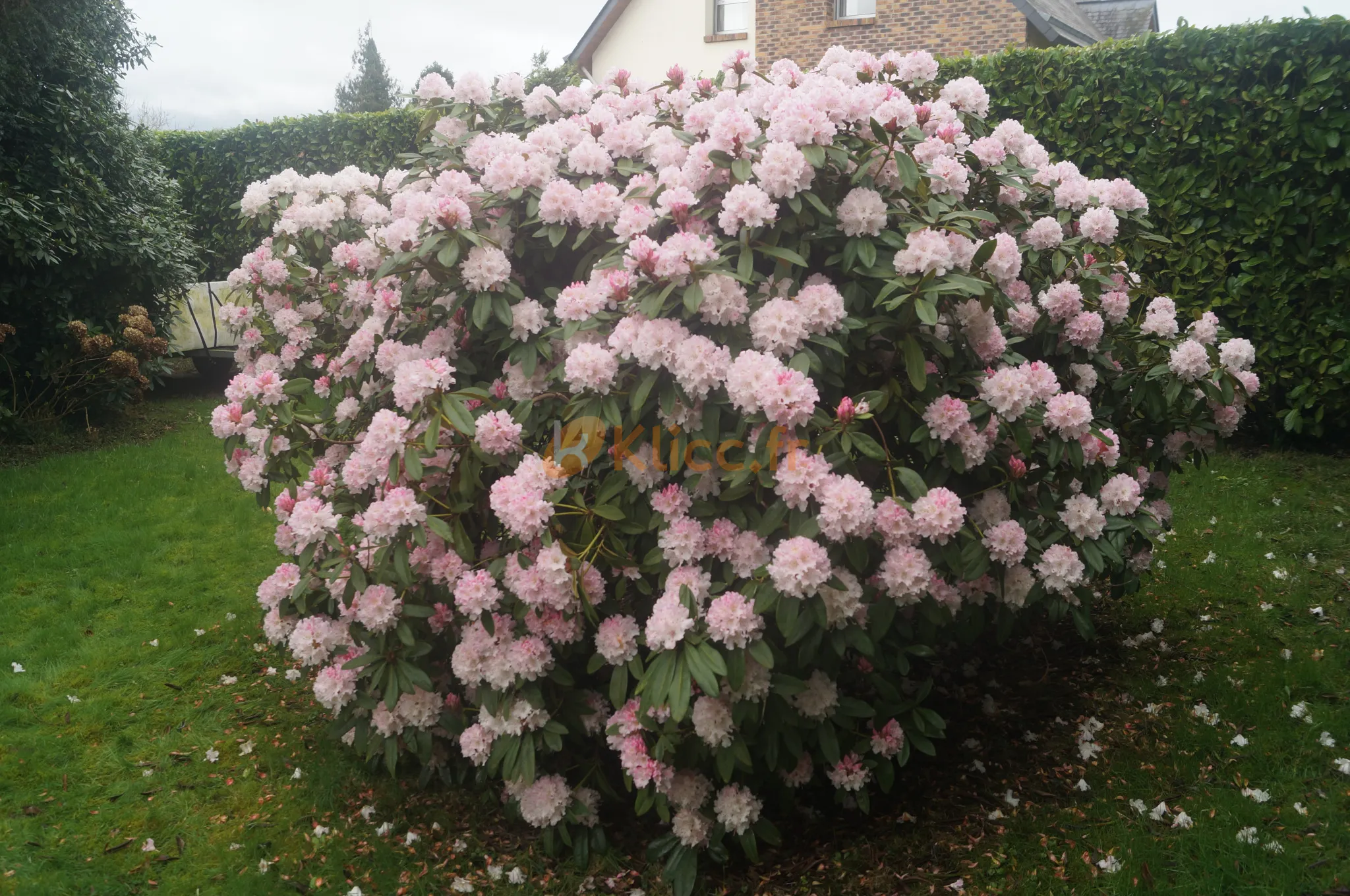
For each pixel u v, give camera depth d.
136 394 6.77
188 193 9.15
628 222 2.27
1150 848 2.20
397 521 2.21
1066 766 2.62
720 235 2.36
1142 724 2.76
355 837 2.43
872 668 2.41
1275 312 4.93
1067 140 5.55
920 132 2.37
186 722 2.98
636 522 2.26
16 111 5.92
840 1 11.46
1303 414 5.04
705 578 2.09
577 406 2.22
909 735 2.37
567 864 2.33
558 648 2.34
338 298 3.16
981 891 2.16
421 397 2.26
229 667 3.34
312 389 3.03
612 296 2.23
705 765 2.31
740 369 2.01
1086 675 3.12
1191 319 5.17
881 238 2.21
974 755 2.72
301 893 2.22
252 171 9.09
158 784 2.66
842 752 2.33
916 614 2.38
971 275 2.33
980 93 3.00
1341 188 4.73
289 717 3.03
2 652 3.35
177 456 5.80
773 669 2.11
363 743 2.59
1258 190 4.91
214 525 4.65
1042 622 3.49
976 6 10.55
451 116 3.02
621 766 2.58
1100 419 2.99
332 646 2.53
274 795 2.61
